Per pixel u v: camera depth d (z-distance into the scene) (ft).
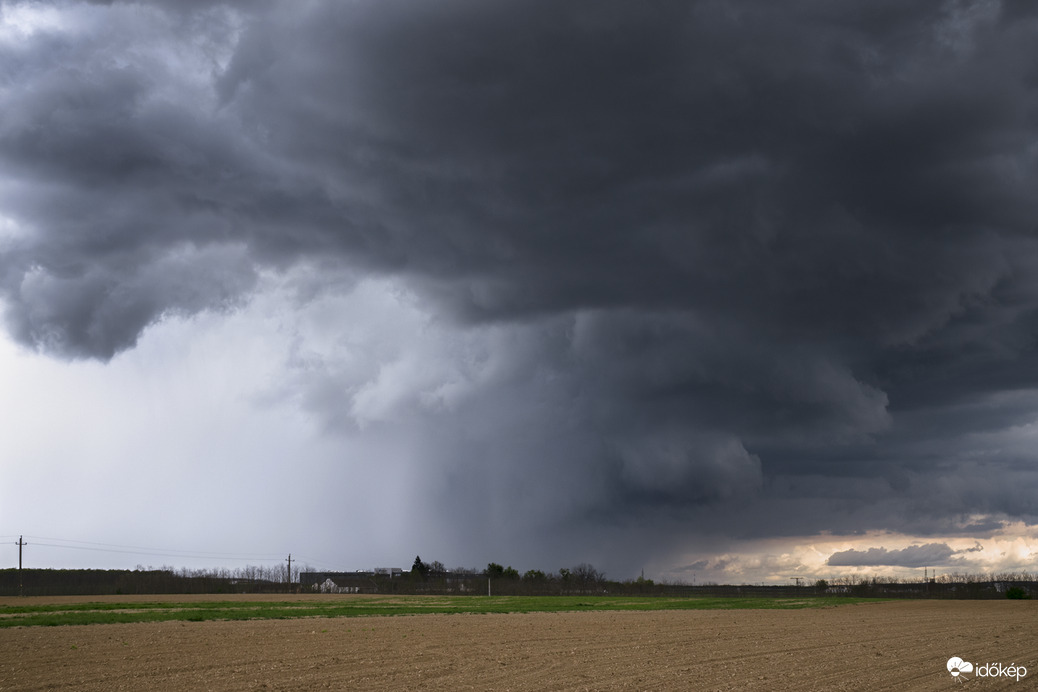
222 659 99.40
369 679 82.12
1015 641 128.57
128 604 276.21
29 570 551.18
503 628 157.38
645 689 76.18
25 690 75.25
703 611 243.40
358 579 603.67
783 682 81.10
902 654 108.27
